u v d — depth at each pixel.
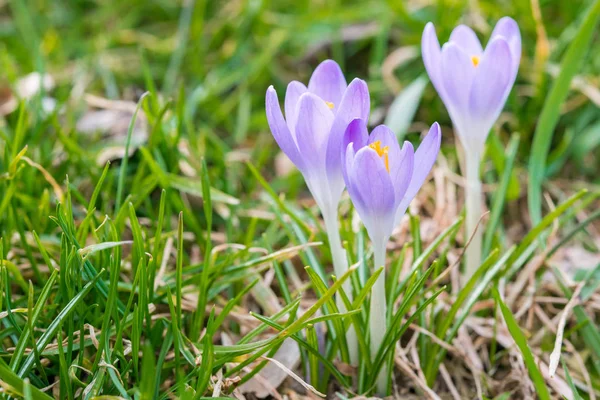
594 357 0.51
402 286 0.49
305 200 0.59
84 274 0.48
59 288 0.48
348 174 0.44
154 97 0.56
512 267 0.53
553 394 0.50
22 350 0.46
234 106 0.71
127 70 0.74
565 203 0.50
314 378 0.49
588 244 0.57
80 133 0.60
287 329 0.46
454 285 0.53
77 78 0.68
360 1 0.82
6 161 0.53
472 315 0.52
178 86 0.72
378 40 0.68
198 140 0.60
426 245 0.55
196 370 0.47
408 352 0.51
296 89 0.46
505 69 0.47
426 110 0.66
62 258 0.47
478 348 0.52
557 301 0.53
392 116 0.61
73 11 0.86
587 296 0.52
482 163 0.56
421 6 0.74
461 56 0.48
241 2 0.77
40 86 0.59
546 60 0.61
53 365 0.48
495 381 0.50
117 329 0.47
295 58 0.75
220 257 0.53
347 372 0.48
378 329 0.47
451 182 0.58
